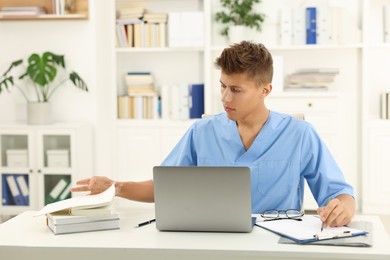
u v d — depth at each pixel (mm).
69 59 5465
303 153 2531
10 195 5223
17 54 5504
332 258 1873
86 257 1995
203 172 2098
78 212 2164
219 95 5742
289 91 5508
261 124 2521
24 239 2078
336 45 5469
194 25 5523
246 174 2070
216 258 1942
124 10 5668
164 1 5852
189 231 2156
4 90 5547
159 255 1960
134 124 5605
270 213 2471
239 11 5605
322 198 2488
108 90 5691
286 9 5520
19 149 5184
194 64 5895
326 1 5711
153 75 5926
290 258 1896
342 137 5742
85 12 5375
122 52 5902
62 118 5496
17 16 5320
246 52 2299
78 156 5129
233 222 2113
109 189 2346
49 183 5180
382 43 5461
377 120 5488
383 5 5645
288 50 5762
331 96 5363
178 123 5543
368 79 5473
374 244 1958
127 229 2199
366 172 5500
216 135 2584
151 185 2523
